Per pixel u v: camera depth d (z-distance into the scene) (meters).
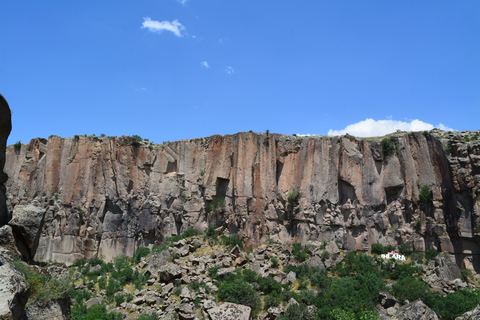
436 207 67.19
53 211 79.69
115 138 79.56
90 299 55.62
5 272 23.98
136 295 56.16
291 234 69.81
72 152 82.12
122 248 73.94
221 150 75.12
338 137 72.06
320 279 58.03
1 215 42.78
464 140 69.00
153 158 78.19
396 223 68.50
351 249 67.00
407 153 70.62
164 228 74.75
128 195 76.44
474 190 64.56
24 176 84.12
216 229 70.50
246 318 48.84
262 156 72.75
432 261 62.28
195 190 75.19
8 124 34.62
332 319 47.91
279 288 55.66
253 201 70.19
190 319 50.25
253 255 64.38
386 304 52.62
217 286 55.94
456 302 49.69
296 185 71.44
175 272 57.94
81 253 75.69
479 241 63.97
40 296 33.56
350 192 70.19
